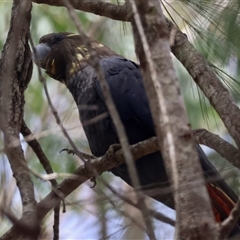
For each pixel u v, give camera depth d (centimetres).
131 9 381
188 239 349
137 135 720
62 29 980
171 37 540
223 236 367
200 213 350
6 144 436
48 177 414
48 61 823
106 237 412
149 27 387
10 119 584
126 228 426
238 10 581
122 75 734
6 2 985
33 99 960
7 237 523
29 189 502
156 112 367
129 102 715
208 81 527
